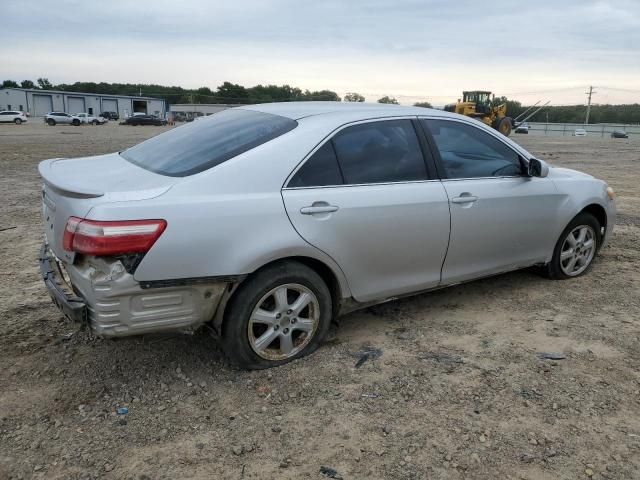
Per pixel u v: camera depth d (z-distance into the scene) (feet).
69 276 10.31
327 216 11.30
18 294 15.28
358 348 12.45
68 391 10.56
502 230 14.39
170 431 9.44
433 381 11.09
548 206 15.47
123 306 9.56
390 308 14.83
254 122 12.42
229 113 13.89
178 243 9.66
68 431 9.37
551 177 15.98
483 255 14.26
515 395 10.59
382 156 12.48
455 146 13.83
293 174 11.10
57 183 10.12
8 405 10.04
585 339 12.99
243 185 10.55
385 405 10.25
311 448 9.05
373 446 9.11
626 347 12.60
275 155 11.02
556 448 9.09
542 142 113.09
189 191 10.08
